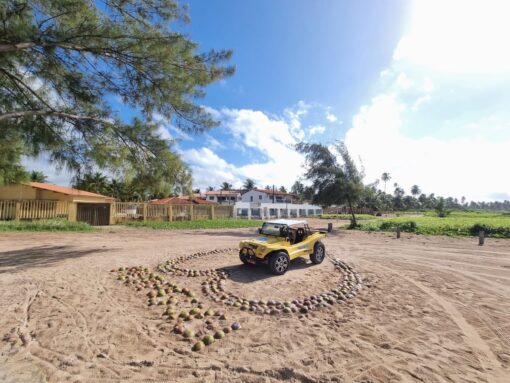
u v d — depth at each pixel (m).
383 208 85.25
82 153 8.59
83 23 6.55
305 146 23.98
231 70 8.77
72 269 7.05
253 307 4.71
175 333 3.74
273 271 6.94
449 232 16.53
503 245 12.22
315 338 3.66
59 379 2.68
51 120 8.14
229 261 8.64
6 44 6.08
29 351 3.16
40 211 19.03
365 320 4.26
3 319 3.98
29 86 8.13
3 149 8.99
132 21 7.48
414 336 3.73
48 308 4.44
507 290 5.81
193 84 8.62
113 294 5.25
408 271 7.50
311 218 47.66
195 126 9.30
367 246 12.32
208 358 3.13
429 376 2.85
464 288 5.95
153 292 5.28
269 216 44.75
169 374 2.82
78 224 17.72
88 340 3.47
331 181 22.83
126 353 3.20
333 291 5.61
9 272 6.63
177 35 7.73
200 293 5.52
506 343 3.58
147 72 8.09
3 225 15.46
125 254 9.52
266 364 3.02
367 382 2.74
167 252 10.05
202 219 27.86
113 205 22.22
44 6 6.27
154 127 9.33
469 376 2.86
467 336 3.75
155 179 9.58
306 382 2.74
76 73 7.81
